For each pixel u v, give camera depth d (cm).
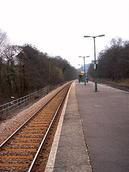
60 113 2930
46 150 1488
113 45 12212
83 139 1636
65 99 4403
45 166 1236
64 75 17875
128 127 1941
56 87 10450
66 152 1388
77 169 1146
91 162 1219
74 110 2970
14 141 1722
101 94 4922
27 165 1250
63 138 1691
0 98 5222
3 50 6231
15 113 3228
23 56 6656
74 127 2030
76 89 6981
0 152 1467
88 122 2191
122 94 4756
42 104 4078
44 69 9356
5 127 2288
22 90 6344
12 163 1281
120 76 11512
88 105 3334
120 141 1558
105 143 1523
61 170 1141
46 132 1884
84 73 12238
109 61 12362
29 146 1591
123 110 2789
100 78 15875
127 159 1244
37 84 7531
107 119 2294
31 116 2708
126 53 10775
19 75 6366
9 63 6209
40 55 9400
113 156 1291
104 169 1131
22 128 2148
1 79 6009
